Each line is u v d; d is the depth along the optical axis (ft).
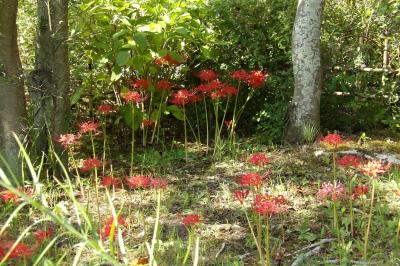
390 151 17.69
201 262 10.32
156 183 10.78
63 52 15.34
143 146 19.52
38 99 15.23
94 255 10.53
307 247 10.94
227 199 14.06
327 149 17.24
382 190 13.80
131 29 17.62
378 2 20.61
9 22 14.26
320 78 18.92
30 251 7.43
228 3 20.51
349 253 10.46
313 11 18.44
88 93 19.69
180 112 19.47
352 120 20.80
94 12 17.48
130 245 11.19
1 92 14.53
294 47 18.83
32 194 11.98
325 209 12.82
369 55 21.67
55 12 15.07
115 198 14.23
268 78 20.25
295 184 14.82
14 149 14.62
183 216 12.72
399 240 10.94
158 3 19.03
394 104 21.27
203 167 17.12
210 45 20.03
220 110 21.17
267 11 20.49
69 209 13.44
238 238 11.73
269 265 9.95
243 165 16.84
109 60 18.29
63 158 15.66
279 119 19.66
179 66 20.97
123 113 18.34
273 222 12.45
